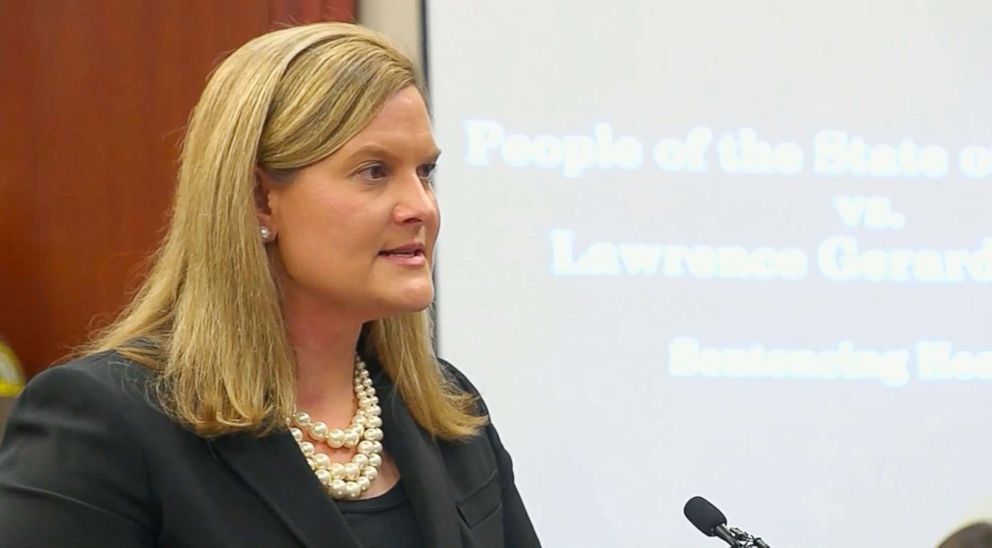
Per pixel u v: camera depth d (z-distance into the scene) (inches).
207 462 162.1
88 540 153.7
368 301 168.7
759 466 427.8
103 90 400.2
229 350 165.0
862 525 433.7
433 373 194.2
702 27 428.1
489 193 413.4
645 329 422.0
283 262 171.8
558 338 416.2
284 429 166.2
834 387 433.7
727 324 427.2
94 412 159.6
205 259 167.9
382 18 420.2
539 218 416.2
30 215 396.8
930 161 441.4
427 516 173.2
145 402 162.7
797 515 429.4
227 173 167.3
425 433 188.4
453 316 410.0
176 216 175.6
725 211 428.1
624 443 419.2
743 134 429.7
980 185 443.5
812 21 434.9
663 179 424.5
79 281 397.4
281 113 167.5
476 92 413.4
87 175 398.9
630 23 423.5
